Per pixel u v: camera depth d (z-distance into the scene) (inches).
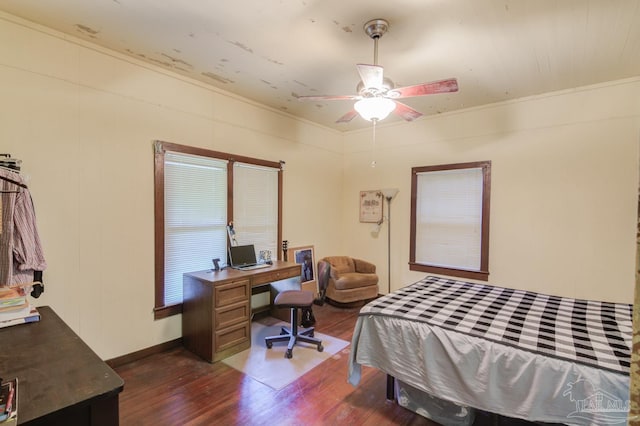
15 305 67.6
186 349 121.6
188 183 127.4
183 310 123.6
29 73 89.7
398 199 183.6
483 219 151.6
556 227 134.7
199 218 131.6
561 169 133.3
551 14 81.1
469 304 92.3
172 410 84.8
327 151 196.7
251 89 137.0
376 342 86.4
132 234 111.0
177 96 122.3
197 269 131.4
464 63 109.1
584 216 128.9
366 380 101.1
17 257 75.7
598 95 125.2
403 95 88.9
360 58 107.1
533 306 90.9
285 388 96.0
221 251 140.0
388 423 81.0
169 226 121.9
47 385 43.3
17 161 79.4
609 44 95.3
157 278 117.4
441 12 80.7
